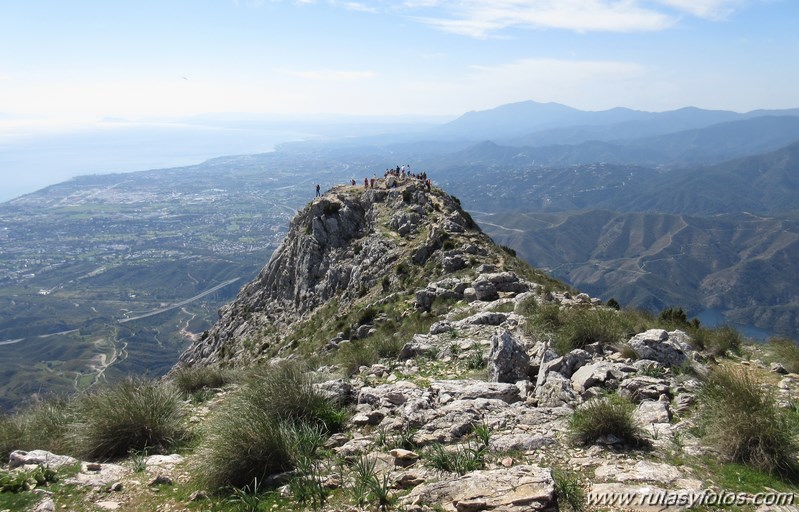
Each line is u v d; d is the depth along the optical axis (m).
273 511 6.28
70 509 6.69
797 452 6.75
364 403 10.09
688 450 7.05
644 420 8.23
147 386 10.77
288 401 9.27
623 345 12.13
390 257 44.03
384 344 17.75
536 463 6.86
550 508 5.68
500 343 11.70
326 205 58.03
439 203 52.84
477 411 8.86
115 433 9.20
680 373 10.73
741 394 7.55
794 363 11.98
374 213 55.84
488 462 6.98
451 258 35.44
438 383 10.72
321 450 8.09
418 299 27.89
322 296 50.06
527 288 25.55
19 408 11.65
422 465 7.10
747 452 6.81
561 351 12.64
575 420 7.83
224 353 54.78
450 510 5.84
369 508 6.09
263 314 57.94
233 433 7.55
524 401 9.70
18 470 7.71
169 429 9.64
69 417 10.86
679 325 17.00
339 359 18.25
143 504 6.80
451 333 16.94
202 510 6.53
